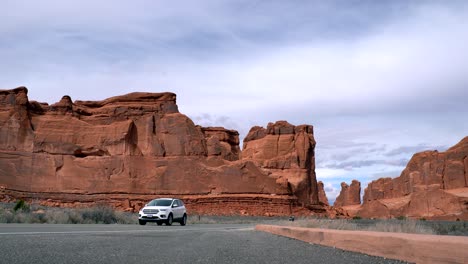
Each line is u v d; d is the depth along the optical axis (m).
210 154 99.38
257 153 131.38
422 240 6.40
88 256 7.74
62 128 94.75
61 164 91.94
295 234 14.81
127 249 9.38
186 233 18.22
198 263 7.14
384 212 146.88
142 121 99.19
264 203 94.12
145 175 94.44
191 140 97.88
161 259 7.61
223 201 92.62
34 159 90.31
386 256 7.61
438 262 5.92
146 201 91.94
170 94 103.12
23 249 8.59
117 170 93.50
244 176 96.31
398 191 180.00
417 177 168.50
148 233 17.03
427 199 134.50
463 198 127.06
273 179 98.12
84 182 91.88
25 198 86.50
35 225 22.34
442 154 165.38
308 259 7.90
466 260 5.36
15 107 92.12
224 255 8.54
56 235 13.57
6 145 88.81
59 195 89.62
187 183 94.44
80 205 89.56
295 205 98.50
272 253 9.12
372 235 8.24
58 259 7.15
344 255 8.43
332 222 25.38
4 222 26.72
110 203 90.44
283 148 129.75
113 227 22.42
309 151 127.12
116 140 95.69
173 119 99.31
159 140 97.94
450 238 6.06
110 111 99.69
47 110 97.25
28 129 91.88
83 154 94.94
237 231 22.22
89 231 16.83
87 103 103.19
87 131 96.50
